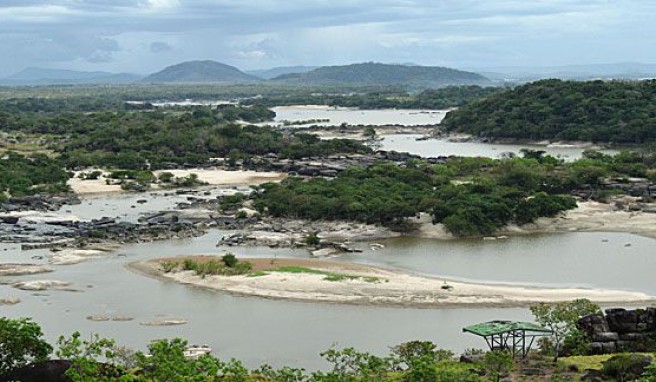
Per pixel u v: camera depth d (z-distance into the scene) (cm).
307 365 8575
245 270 12412
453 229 15475
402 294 11162
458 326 9894
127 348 8912
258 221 16938
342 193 17775
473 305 10744
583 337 8438
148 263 13175
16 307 10694
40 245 14700
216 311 10544
